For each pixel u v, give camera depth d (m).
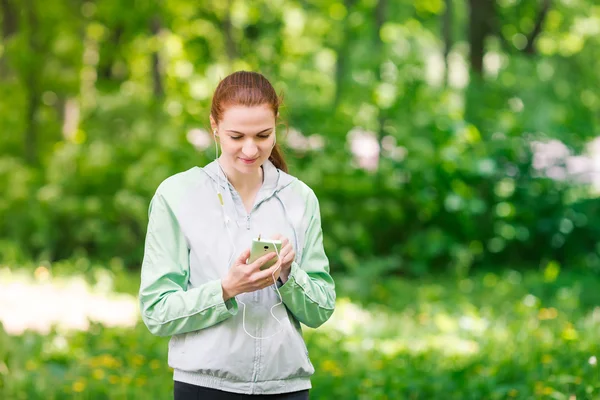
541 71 15.71
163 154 13.51
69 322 9.84
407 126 13.83
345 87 14.65
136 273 13.56
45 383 6.51
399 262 13.32
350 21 14.98
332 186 13.61
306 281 3.24
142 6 14.95
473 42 15.30
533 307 10.16
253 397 3.27
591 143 15.16
